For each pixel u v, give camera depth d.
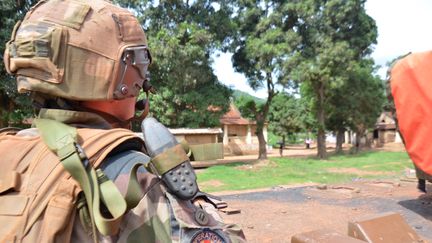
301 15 22.45
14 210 0.87
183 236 0.88
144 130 0.98
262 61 21.34
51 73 0.98
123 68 1.04
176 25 20.12
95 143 0.93
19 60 0.99
